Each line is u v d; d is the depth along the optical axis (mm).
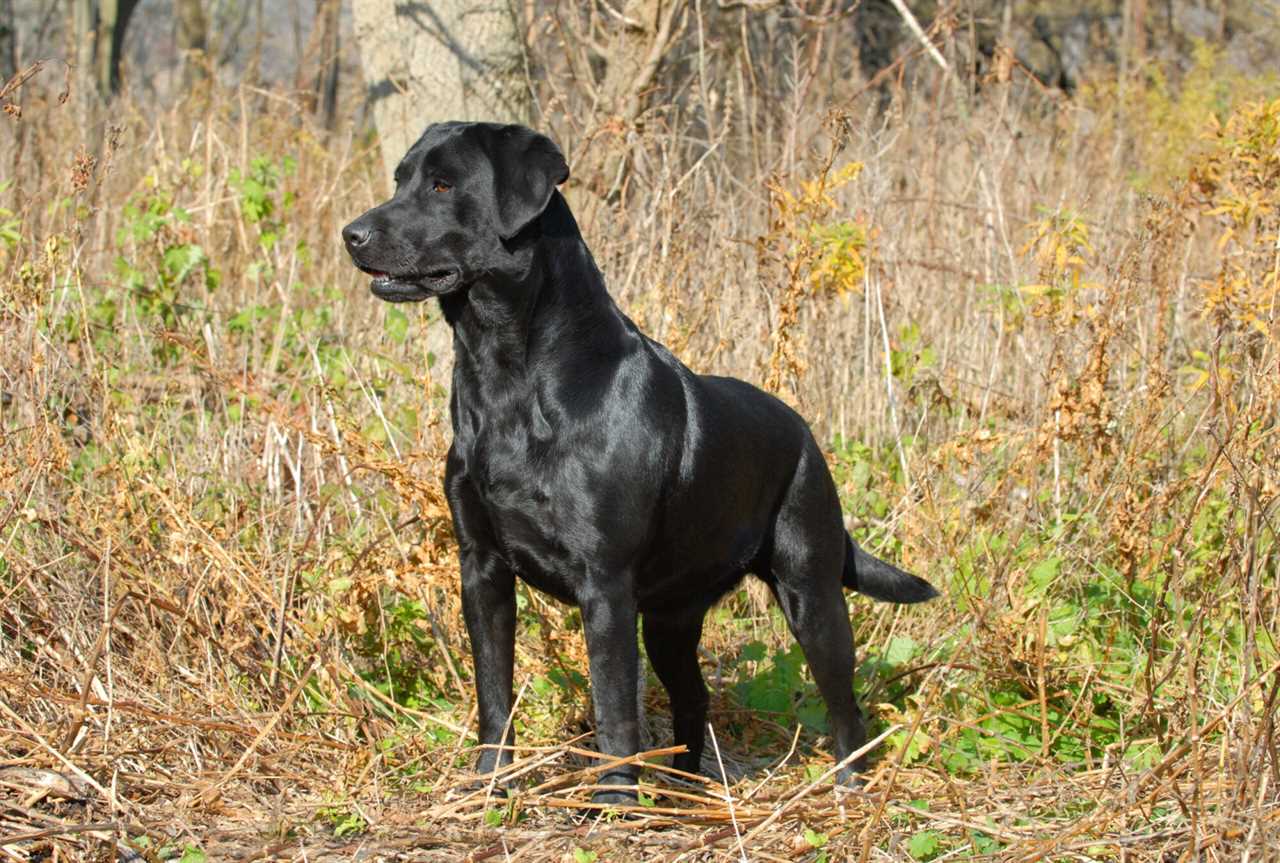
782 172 9250
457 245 5453
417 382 7605
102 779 5383
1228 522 5898
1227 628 6598
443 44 10172
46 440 6641
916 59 16234
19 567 6363
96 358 8188
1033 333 9070
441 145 5516
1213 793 5418
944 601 7379
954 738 6457
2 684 5738
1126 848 5059
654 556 5730
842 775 6035
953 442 7547
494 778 5371
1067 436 7379
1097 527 7535
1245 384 7301
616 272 9055
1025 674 6781
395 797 5598
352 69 20406
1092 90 16922
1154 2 26875
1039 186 11828
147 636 6328
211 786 5316
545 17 12211
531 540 5516
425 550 6598
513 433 5473
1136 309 8641
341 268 11219
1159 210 8148
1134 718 6445
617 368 5570
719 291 9125
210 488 7426
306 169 12312
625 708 5457
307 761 5922
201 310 9258
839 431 9148
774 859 5008
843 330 9547
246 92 14562
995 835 5297
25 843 4789
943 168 12062
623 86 11023
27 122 12148
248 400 7793
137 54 32594
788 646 7582
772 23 14195
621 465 5461
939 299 10500
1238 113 8227
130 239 9992
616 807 5230
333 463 7840
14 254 8602
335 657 6340
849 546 6559
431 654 6988
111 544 6242
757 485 6035
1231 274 7988
